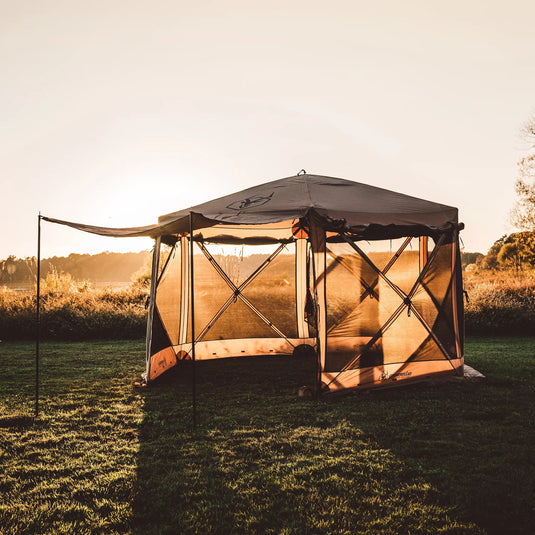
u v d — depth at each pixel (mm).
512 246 29406
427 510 3191
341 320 6285
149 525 3072
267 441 4484
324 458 4066
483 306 12773
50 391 6512
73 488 3582
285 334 9727
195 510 3242
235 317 9555
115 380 7199
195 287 9227
